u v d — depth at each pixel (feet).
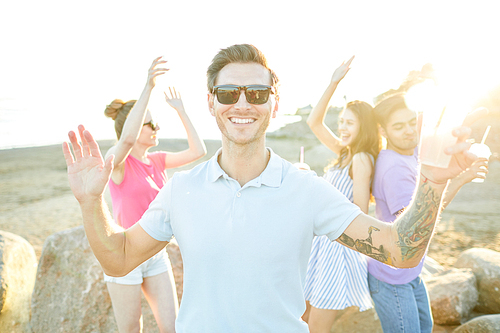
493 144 40.11
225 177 4.76
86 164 4.46
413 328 7.46
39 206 29.63
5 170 46.80
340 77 9.68
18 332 11.01
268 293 4.54
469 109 3.62
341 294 7.92
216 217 4.66
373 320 10.03
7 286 11.10
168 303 8.59
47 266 11.03
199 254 4.62
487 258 11.70
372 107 8.65
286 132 71.41
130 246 4.96
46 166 49.24
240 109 4.78
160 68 8.59
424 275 12.09
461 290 10.71
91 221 4.50
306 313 9.00
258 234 4.56
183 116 10.62
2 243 11.94
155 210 5.04
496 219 21.83
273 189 4.73
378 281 7.77
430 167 3.94
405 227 4.27
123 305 8.11
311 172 4.98
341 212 4.71
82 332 10.49
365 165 8.22
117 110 9.79
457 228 20.25
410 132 7.88
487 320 8.76
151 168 9.45
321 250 8.25
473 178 5.60
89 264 10.79
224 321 4.62
